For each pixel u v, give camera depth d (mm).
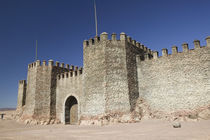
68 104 35625
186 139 10562
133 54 29516
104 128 20234
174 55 26609
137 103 27188
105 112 24828
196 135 11602
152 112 26375
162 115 25562
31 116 35406
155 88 27125
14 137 16281
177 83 25516
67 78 36188
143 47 32844
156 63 27891
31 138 15070
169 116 24984
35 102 35844
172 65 26453
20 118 38719
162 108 25891
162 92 26406
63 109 35250
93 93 26938
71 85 34938
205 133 12078
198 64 24500
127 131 16328
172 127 16719
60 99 36469
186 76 25047
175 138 11070
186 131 13555
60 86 37250
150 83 27719
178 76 25656
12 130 25281
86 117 26859
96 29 30312
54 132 19281
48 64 38312
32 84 37875
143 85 28250
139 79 28828
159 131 14773
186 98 24422
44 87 37094
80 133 16922
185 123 19688
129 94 26172
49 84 37250
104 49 27438
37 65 38094
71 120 34906
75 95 33625
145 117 25969
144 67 28828
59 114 35844
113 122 24000
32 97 36844
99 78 26859
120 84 26281
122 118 24609
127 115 24922
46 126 30469
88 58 29078
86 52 29656
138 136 12906
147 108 26766
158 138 11492
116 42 28078
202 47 24625
